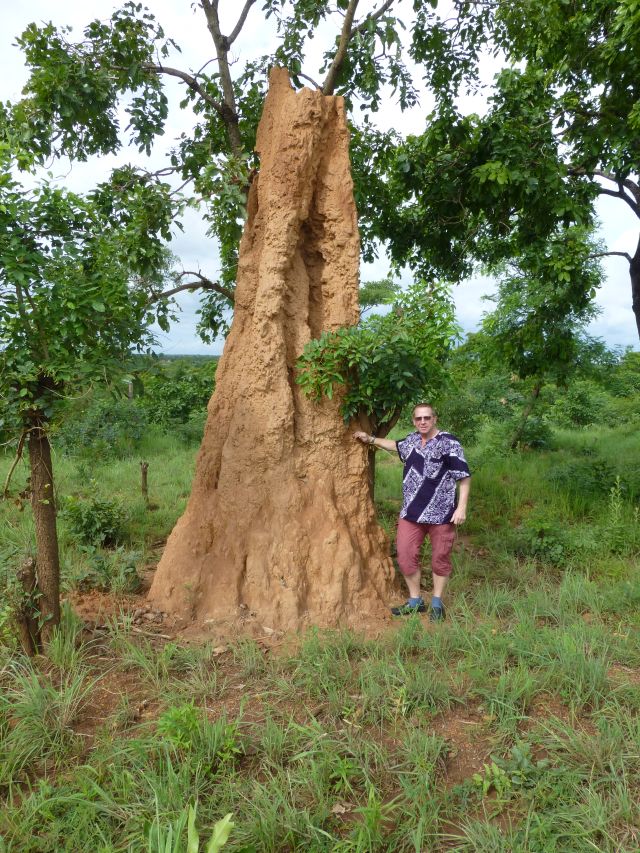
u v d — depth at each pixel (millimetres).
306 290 5262
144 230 5656
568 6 7035
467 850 2482
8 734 3146
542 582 5449
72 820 2562
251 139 7895
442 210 8438
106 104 6699
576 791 2764
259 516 4930
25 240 3736
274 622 4566
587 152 7340
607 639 4207
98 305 3713
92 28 6648
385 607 4898
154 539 7141
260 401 5004
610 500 7719
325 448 5109
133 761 2926
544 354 10969
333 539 4871
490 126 7309
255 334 5035
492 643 4082
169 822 2260
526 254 9375
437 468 4750
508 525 7613
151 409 16078
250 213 5379
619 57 6324
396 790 2836
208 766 2854
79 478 9727
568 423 19359
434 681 3594
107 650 4168
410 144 8281
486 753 3105
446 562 4770
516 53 8086
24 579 4012
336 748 3053
